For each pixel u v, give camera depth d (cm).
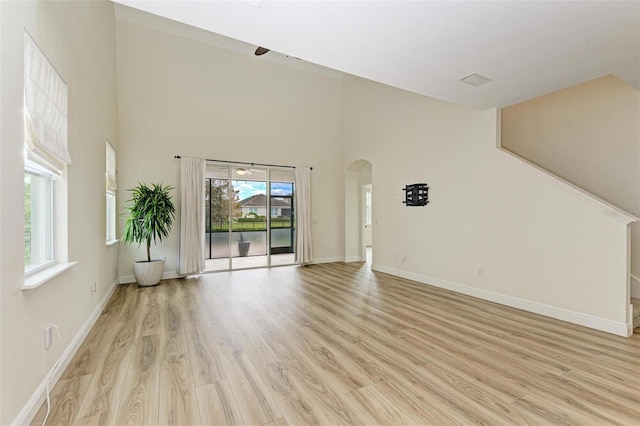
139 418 167
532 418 167
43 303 184
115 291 441
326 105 707
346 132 704
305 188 671
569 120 393
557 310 327
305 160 681
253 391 193
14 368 149
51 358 196
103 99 371
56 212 226
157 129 528
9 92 147
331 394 190
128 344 262
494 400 184
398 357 239
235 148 600
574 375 212
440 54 259
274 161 642
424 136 492
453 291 443
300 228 662
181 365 226
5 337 141
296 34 229
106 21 400
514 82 312
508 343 265
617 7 195
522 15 205
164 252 530
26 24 164
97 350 250
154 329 297
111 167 427
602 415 170
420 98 500
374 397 187
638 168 335
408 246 525
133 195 482
